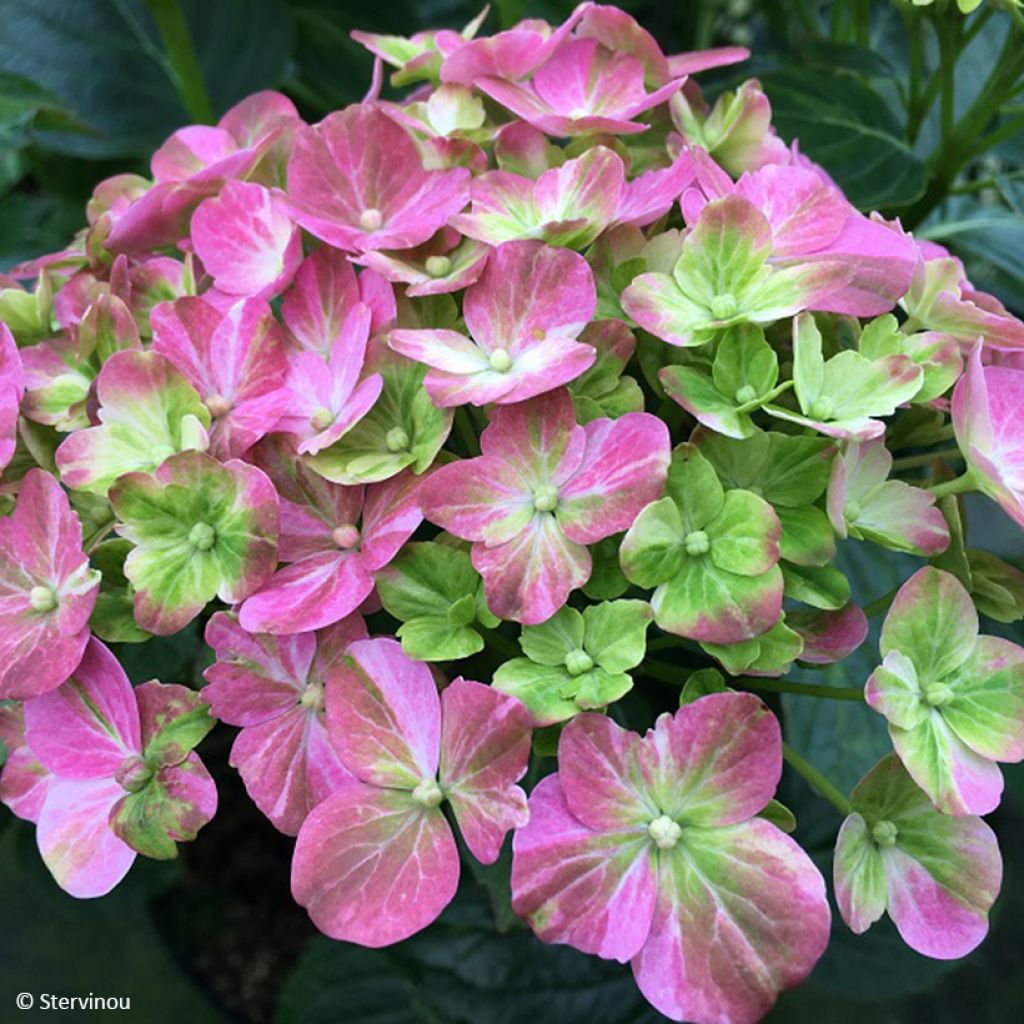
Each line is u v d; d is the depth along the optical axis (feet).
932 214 1.18
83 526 0.69
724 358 0.64
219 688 0.64
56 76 1.22
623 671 0.60
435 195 0.73
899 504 0.65
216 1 1.22
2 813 1.08
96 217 0.86
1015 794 0.99
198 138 0.86
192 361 0.69
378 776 0.61
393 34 1.28
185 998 1.50
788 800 1.00
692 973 0.59
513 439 0.63
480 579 0.63
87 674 0.66
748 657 0.61
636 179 0.73
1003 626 0.97
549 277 0.66
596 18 0.81
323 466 0.65
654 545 0.61
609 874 0.59
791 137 1.00
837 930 1.02
